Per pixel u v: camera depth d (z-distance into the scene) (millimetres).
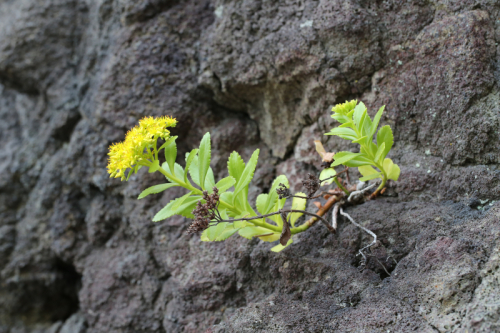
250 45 804
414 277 706
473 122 727
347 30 760
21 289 920
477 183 726
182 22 841
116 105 847
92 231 878
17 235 917
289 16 789
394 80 760
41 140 923
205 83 826
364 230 737
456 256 697
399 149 765
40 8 920
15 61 920
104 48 881
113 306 848
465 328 666
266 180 822
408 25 755
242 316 727
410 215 736
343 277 726
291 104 811
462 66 730
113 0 872
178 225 822
